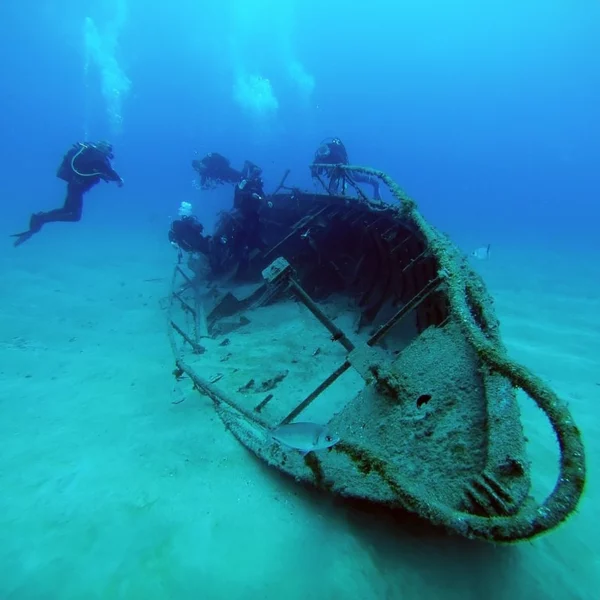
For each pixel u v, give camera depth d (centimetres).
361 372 367
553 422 209
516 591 251
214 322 784
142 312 905
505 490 211
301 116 10225
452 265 396
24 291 1032
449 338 357
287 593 253
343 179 805
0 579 265
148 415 465
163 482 352
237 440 401
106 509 322
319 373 547
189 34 8738
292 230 854
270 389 512
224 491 338
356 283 784
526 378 236
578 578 263
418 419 296
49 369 597
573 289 1064
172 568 271
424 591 251
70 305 938
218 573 267
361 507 297
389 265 690
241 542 289
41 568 272
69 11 7362
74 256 1591
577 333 722
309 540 288
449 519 201
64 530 303
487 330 338
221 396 407
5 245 1836
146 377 563
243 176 1233
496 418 248
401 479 220
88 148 956
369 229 694
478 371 298
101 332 773
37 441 417
